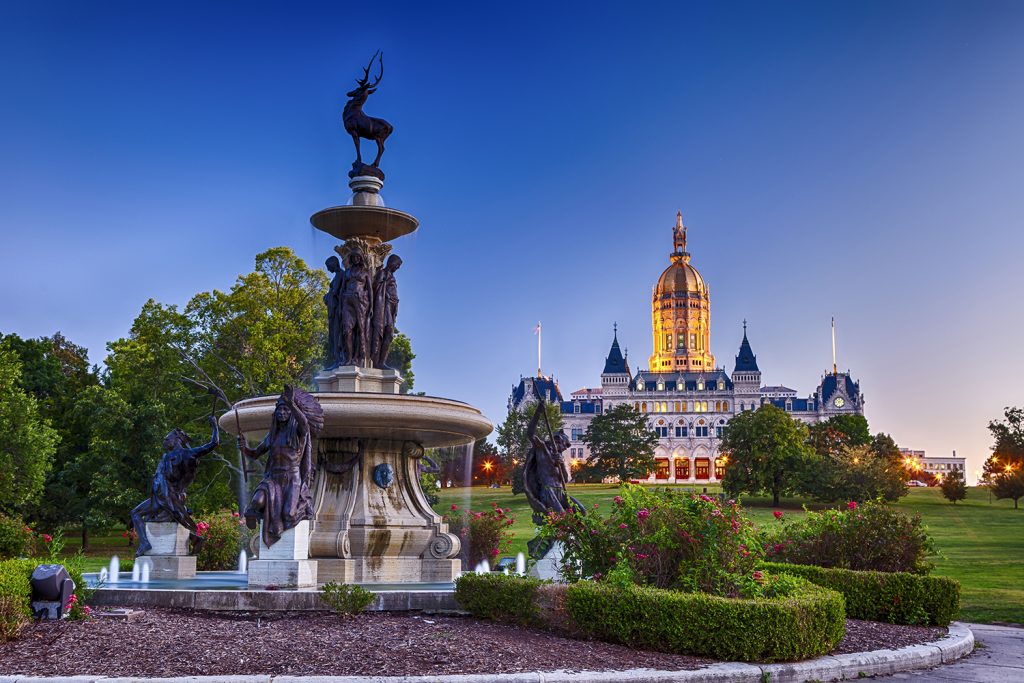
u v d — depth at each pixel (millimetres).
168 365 51281
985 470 110438
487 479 129375
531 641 11930
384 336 19625
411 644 11133
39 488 44750
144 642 10984
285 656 10383
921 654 13352
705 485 158750
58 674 9508
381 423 17234
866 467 103500
